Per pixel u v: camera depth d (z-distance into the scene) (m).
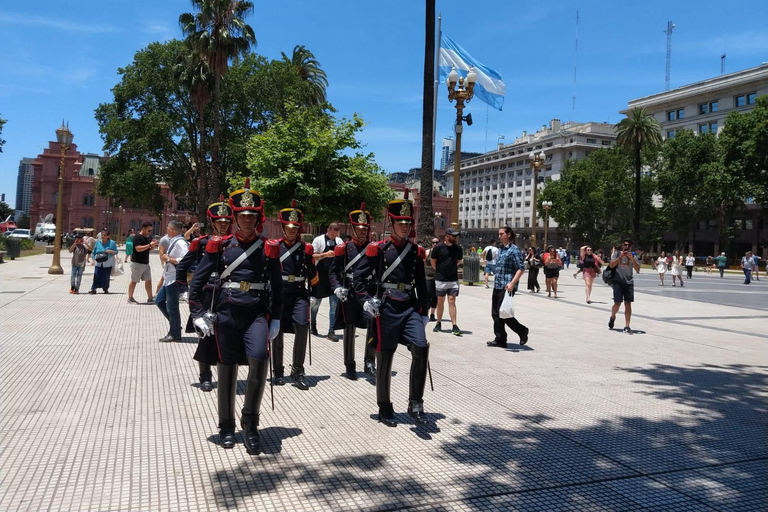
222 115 43.78
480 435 4.80
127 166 41.72
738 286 29.12
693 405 5.87
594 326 11.77
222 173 43.75
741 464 4.27
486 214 124.12
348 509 3.39
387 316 5.03
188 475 3.81
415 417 4.89
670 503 3.59
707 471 4.12
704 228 73.38
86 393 5.60
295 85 43.75
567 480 3.91
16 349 7.43
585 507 3.51
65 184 96.31
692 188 59.75
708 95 73.25
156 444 4.35
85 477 3.71
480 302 15.66
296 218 6.48
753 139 50.66
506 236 8.95
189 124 44.03
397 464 4.12
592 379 6.94
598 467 4.15
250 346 4.34
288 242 6.51
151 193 42.16
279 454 4.25
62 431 4.54
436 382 6.60
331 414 5.30
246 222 4.48
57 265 20.44
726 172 53.94
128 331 9.06
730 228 61.97
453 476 3.93
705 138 59.44
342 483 3.76
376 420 5.14
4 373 6.22
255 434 4.28
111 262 14.59
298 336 6.30
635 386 6.64
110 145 42.50
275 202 22.17
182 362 7.03
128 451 4.19
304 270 6.54
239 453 4.24
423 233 19.33
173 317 8.22
